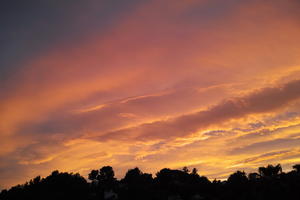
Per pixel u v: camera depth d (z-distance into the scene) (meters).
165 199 115.19
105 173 135.25
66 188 119.56
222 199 110.62
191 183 129.12
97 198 116.06
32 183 126.38
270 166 124.25
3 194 121.31
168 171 138.25
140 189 120.00
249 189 109.75
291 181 104.38
